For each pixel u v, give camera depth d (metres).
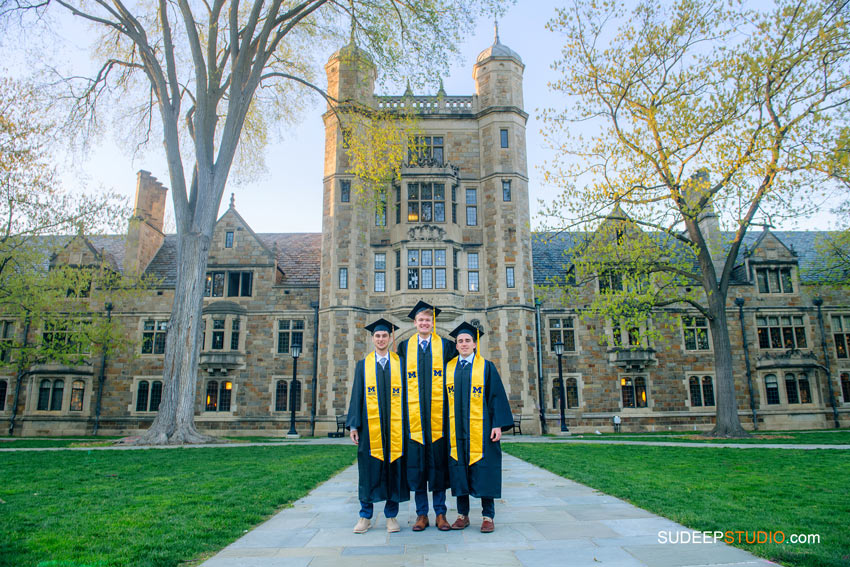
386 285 23.30
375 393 5.08
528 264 23.39
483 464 4.81
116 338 22.22
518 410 21.62
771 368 23.98
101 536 4.53
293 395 20.92
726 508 5.52
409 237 22.91
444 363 5.23
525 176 24.39
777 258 25.09
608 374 23.94
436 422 5.08
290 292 24.45
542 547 4.14
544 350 24.11
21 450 13.43
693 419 23.64
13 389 24.06
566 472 8.50
